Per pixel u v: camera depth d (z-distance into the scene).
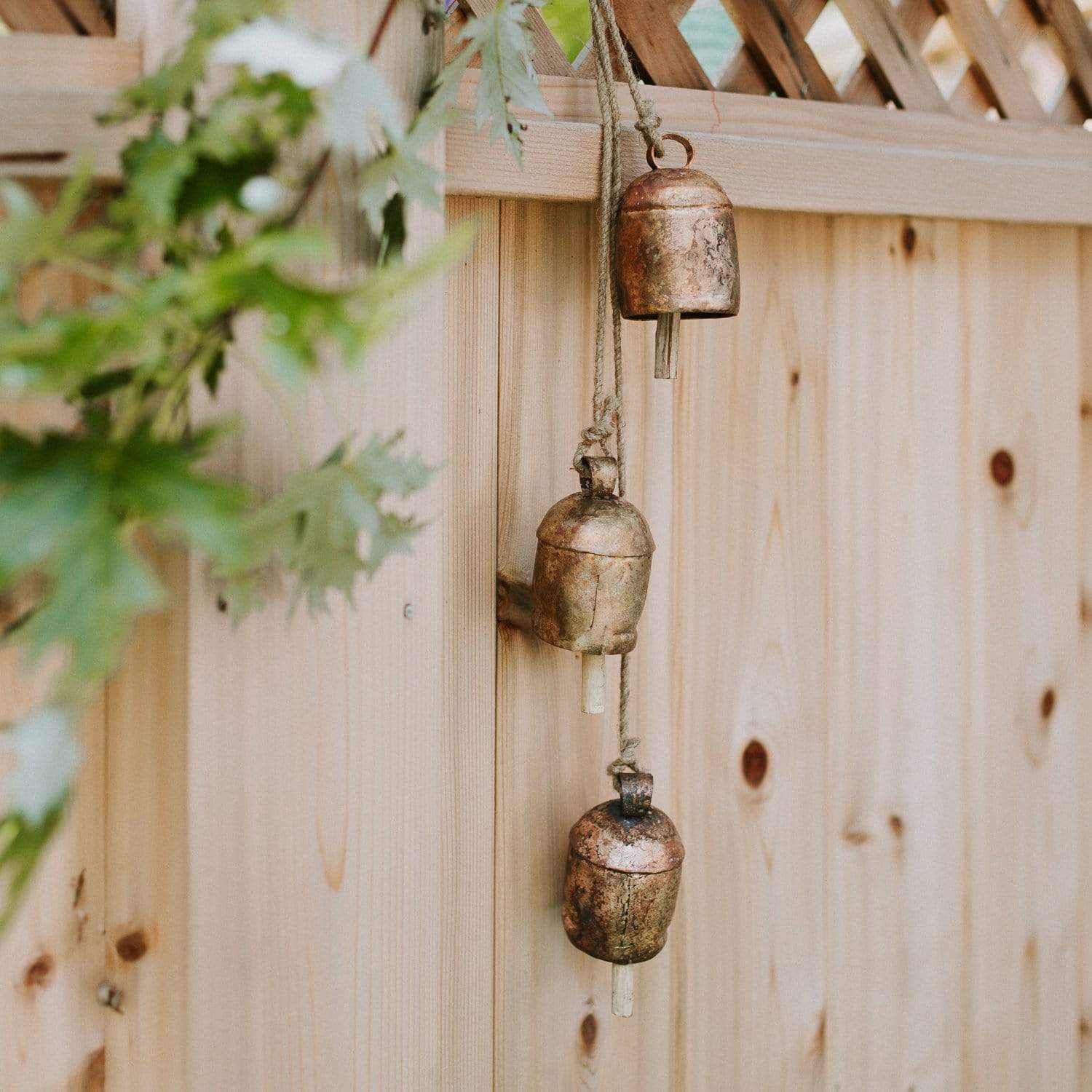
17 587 0.73
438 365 0.80
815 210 0.99
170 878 0.79
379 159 0.68
